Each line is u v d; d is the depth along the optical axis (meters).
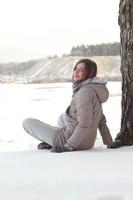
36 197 2.58
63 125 5.12
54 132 4.82
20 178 3.06
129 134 5.19
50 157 4.01
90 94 4.62
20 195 2.62
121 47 5.37
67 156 4.05
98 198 2.56
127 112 5.23
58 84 40.75
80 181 2.93
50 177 3.08
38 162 3.72
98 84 4.69
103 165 3.52
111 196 2.59
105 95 4.76
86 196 2.58
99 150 4.66
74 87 4.77
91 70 4.67
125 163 3.61
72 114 4.73
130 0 5.25
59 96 22.70
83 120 4.57
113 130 8.19
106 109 14.28
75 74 4.73
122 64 5.34
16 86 36.97
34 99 20.75
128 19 5.27
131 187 2.76
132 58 5.25
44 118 12.49
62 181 2.94
